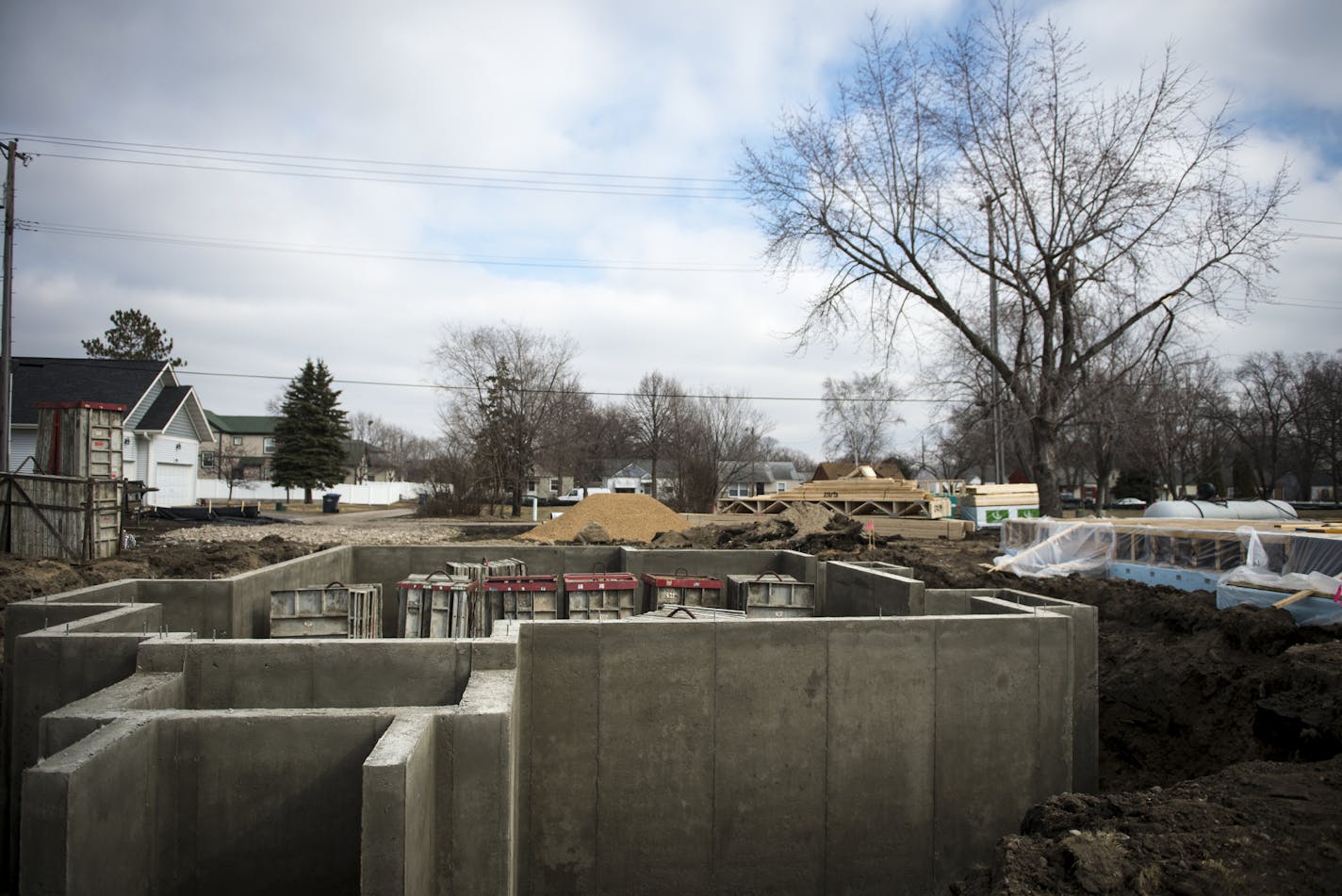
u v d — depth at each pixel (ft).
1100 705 33.53
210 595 32.30
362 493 198.90
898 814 26.81
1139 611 38.29
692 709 25.89
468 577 41.78
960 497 98.68
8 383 76.23
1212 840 17.48
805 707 26.35
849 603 39.81
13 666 23.32
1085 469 211.61
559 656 25.46
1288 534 35.86
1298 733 24.73
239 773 18.63
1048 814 20.79
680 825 25.86
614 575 42.47
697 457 151.53
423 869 17.43
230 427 246.27
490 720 18.83
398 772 15.43
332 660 22.89
